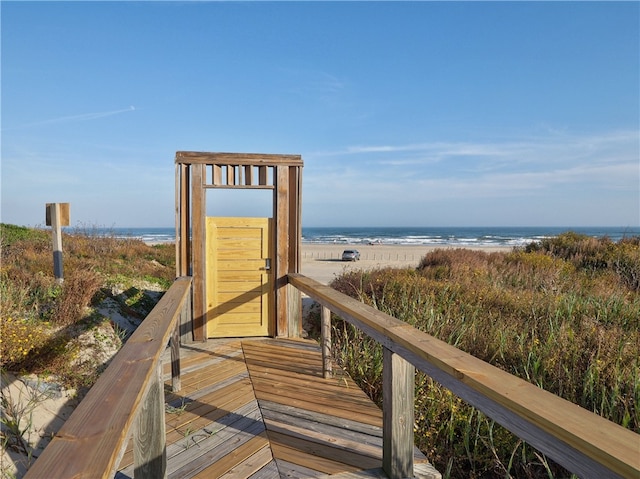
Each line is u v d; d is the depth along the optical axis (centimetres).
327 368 398
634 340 448
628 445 108
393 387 230
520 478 315
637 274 896
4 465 332
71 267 700
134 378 162
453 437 351
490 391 147
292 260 545
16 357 425
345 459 257
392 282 718
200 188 516
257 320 543
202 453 266
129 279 758
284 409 331
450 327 504
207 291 530
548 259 1055
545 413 127
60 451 109
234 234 535
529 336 498
